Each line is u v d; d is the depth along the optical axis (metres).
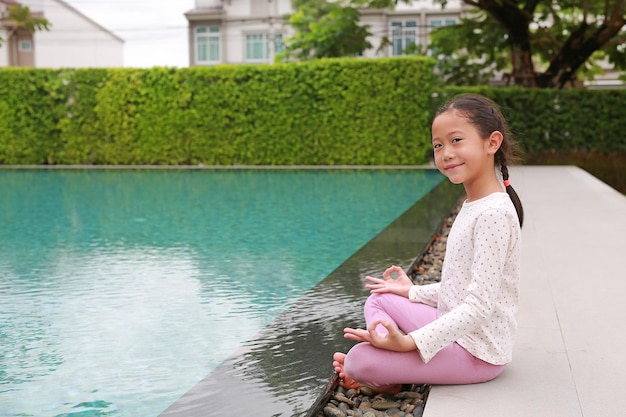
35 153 17.34
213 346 3.46
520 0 18.16
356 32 21.42
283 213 8.93
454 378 2.51
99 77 16.98
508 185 2.59
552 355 2.87
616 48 18.67
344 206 9.58
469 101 2.52
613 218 7.21
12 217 8.73
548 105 16.23
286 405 2.43
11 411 2.64
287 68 16.42
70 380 2.98
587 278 4.38
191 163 17.14
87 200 10.50
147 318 4.00
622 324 3.32
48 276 5.20
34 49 33.81
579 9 20.27
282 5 31.00
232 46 31.69
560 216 7.40
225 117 16.78
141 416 2.59
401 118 16.19
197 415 2.35
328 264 5.66
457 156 2.47
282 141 16.69
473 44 20.33
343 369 2.66
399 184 12.58
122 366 3.16
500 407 2.33
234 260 5.83
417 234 6.38
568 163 16.23
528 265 4.81
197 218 8.53
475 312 2.37
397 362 2.46
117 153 17.25
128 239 7.00
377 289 2.81
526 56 18.25
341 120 16.41
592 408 2.31
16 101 17.19
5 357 3.30
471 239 2.46
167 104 16.89
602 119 16.16
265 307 4.25
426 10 29.69
